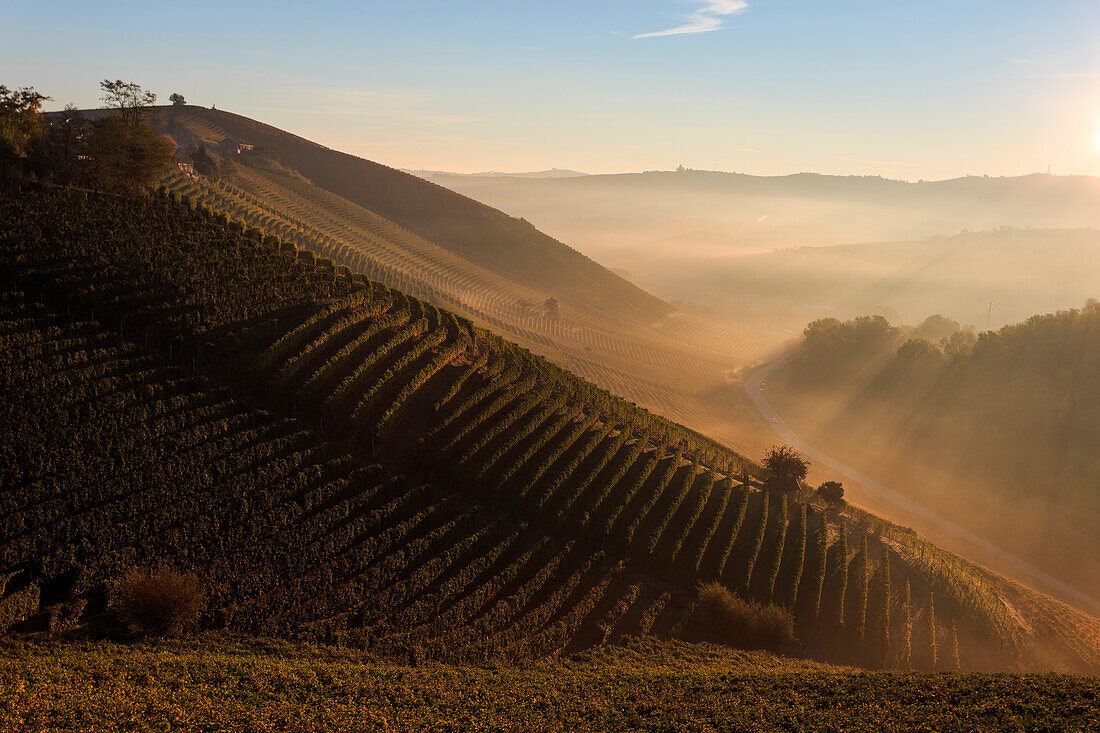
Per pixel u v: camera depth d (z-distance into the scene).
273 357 53.62
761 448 121.88
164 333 52.66
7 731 25.30
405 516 47.69
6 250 54.88
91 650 32.94
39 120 93.12
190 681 31.30
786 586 57.56
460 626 41.97
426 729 30.69
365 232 188.38
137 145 80.38
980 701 35.28
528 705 34.31
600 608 48.25
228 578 39.31
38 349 45.88
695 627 49.94
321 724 29.53
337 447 49.56
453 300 161.75
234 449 45.47
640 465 65.56
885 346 161.00
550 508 54.34
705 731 32.47
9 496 37.22
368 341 60.22
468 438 55.94
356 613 40.28
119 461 41.47
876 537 71.44
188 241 65.62
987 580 72.25
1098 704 34.47
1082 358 118.56
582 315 198.62
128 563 37.59
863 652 54.28
